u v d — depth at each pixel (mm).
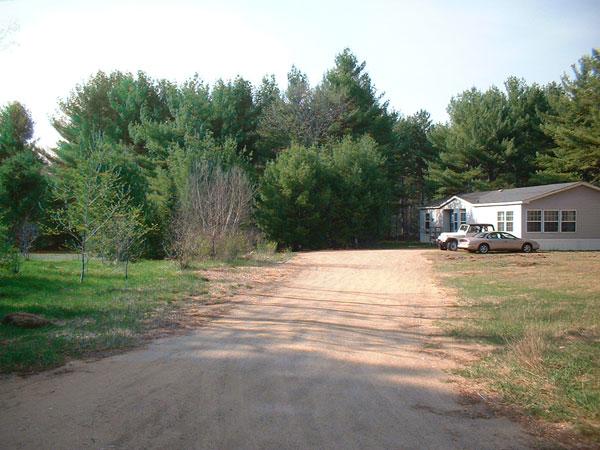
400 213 61594
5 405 5551
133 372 6828
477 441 4785
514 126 48031
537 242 32344
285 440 4691
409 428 5066
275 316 11344
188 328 9906
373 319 11164
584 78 40312
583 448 4668
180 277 17344
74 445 4523
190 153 31500
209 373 6793
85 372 6840
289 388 6223
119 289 14391
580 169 41000
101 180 19453
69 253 33312
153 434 4773
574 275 18734
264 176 38062
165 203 28141
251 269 21391
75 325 9758
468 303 13188
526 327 9641
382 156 47312
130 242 19438
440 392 6266
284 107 47688
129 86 48062
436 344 8852
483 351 8289
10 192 29094
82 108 48312
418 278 19031
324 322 10719
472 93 52656
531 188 36031
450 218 43375
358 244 40438
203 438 4695
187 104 43438
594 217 33688
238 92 47781
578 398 5906
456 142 49750
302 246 37438
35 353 7594
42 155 48469
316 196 36906
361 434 4883
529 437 4902
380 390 6281
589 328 9602
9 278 15008
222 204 24984
